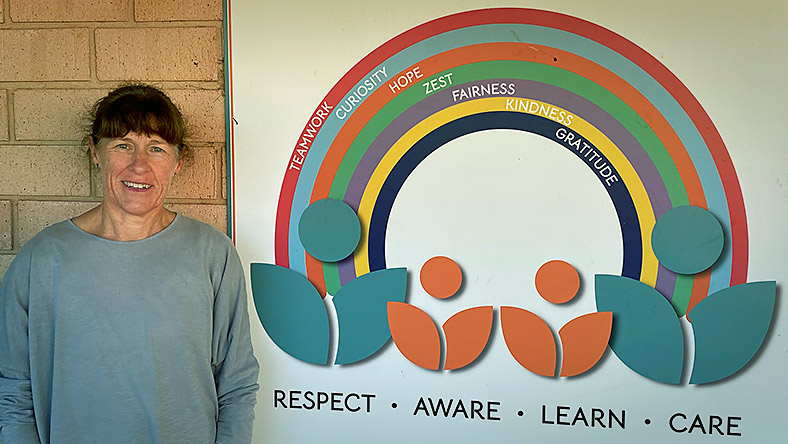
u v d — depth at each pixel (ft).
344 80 5.07
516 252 4.96
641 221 4.84
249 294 5.24
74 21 5.26
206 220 5.27
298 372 5.21
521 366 4.99
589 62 4.83
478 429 5.06
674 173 4.79
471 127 4.97
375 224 5.10
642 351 4.86
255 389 4.75
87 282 4.28
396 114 5.04
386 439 5.16
